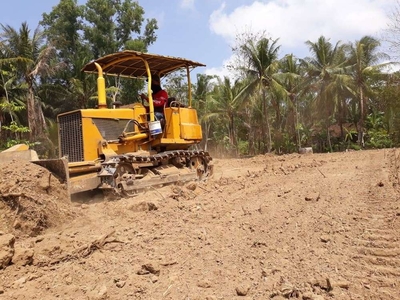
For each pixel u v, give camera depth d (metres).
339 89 36.78
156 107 9.99
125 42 39.38
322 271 3.98
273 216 5.91
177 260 4.53
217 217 6.25
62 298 3.71
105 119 8.90
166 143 9.73
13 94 28.11
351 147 37.62
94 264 4.51
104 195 8.23
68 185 7.09
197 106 41.06
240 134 48.91
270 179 9.53
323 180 8.37
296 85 38.66
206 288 3.81
